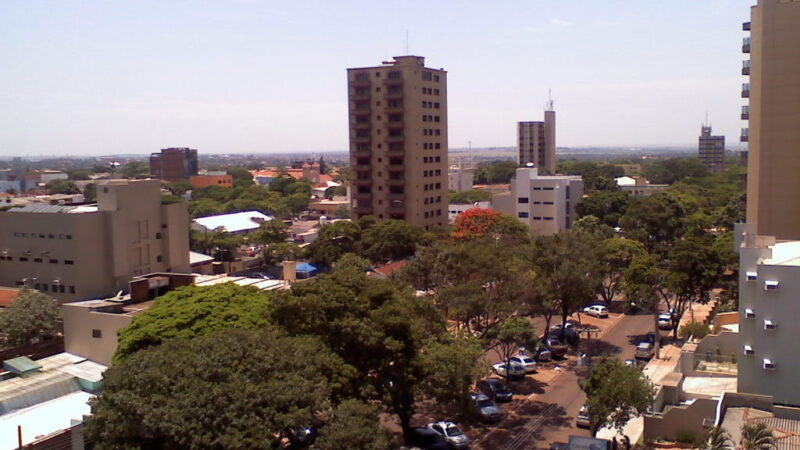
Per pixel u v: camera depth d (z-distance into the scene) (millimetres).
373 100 131125
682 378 53531
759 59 79438
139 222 81312
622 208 144125
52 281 77562
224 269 114000
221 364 37469
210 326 50906
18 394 50188
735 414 42906
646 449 44750
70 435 42312
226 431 34219
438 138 139000
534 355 70062
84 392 52719
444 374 45844
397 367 45469
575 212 141625
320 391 37781
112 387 36969
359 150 133250
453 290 61344
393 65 130625
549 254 73750
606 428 51156
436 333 53750
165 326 50562
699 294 75938
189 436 34031
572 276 71938
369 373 45750
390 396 44188
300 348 40562
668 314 85500
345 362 45000
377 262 111375
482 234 107875
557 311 81375
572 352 73250
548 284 70562
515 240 103375
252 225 159625
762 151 79312
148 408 34562
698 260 72625
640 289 70375
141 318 52281
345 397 41938
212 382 36312
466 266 68188
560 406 57219
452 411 52625
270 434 34969
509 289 65125
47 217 77188
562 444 47438
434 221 138000
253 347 39156
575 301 74438
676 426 46281
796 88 76750
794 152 77312
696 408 45938
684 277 71438
